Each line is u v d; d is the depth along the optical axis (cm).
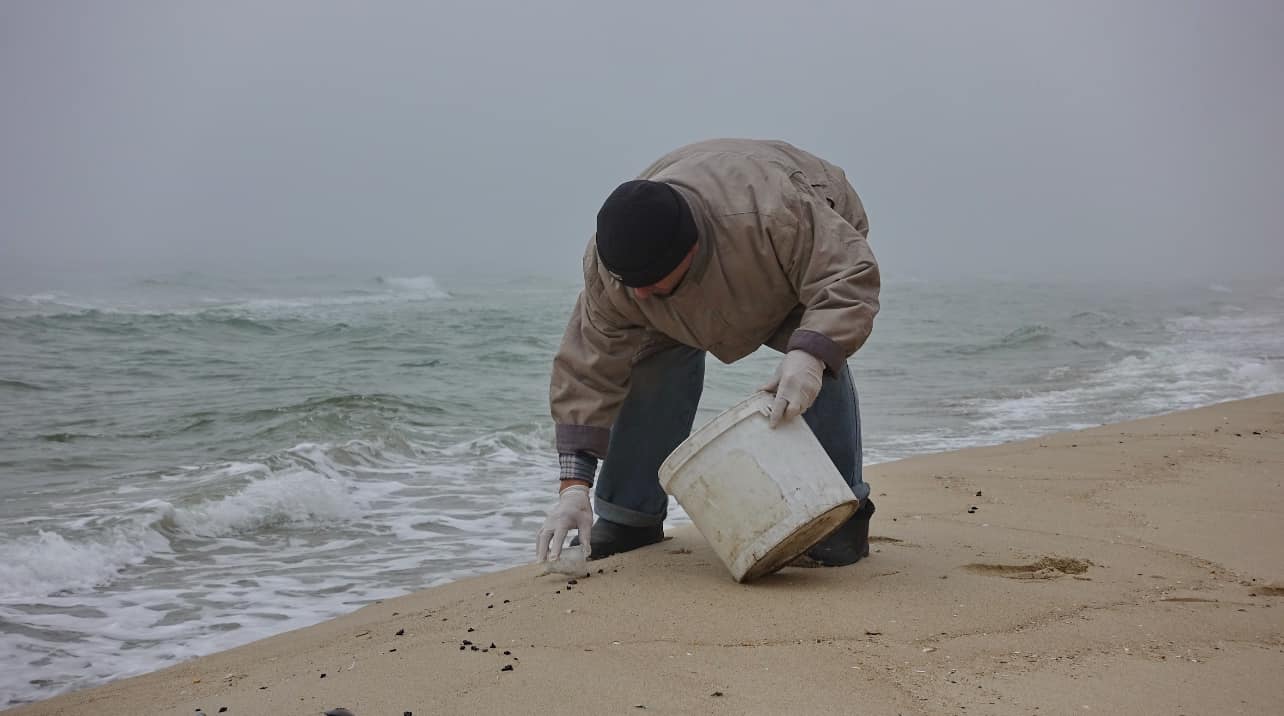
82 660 351
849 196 323
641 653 252
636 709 216
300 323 1877
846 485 300
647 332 346
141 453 742
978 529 407
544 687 231
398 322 1936
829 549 335
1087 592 303
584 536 322
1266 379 1074
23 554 472
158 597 427
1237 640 257
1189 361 1231
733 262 294
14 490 614
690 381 366
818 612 280
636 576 328
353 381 1170
